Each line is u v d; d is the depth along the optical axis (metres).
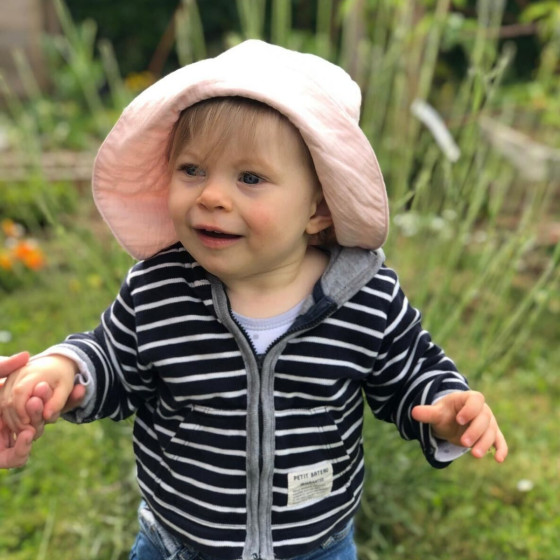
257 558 1.21
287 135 1.08
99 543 1.92
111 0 7.11
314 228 1.20
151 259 1.25
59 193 4.08
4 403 1.08
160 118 1.12
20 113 4.12
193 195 1.10
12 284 3.73
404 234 2.47
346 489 1.27
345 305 1.19
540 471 2.37
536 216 2.62
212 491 1.20
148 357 1.19
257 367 1.17
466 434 1.07
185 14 2.35
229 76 1.06
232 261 1.11
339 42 4.45
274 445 1.18
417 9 3.06
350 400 1.23
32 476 2.24
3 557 1.94
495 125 4.04
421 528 2.08
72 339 1.20
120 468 1.90
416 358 1.25
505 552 2.02
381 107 2.29
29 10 6.27
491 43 2.41
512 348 2.06
